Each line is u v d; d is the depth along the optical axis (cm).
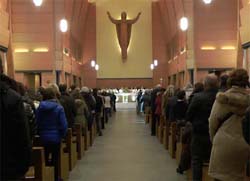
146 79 4122
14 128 328
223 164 466
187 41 2519
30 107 658
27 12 2416
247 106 471
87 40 4094
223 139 467
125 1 4094
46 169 634
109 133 1723
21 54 2438
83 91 1334
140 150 1246
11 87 341
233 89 474
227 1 2416
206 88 633
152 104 1628
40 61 2447
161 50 4100
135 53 4125
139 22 4119
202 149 630
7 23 2167
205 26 2423
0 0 2062
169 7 3234
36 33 2438
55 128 716
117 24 4053
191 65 2472
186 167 830
